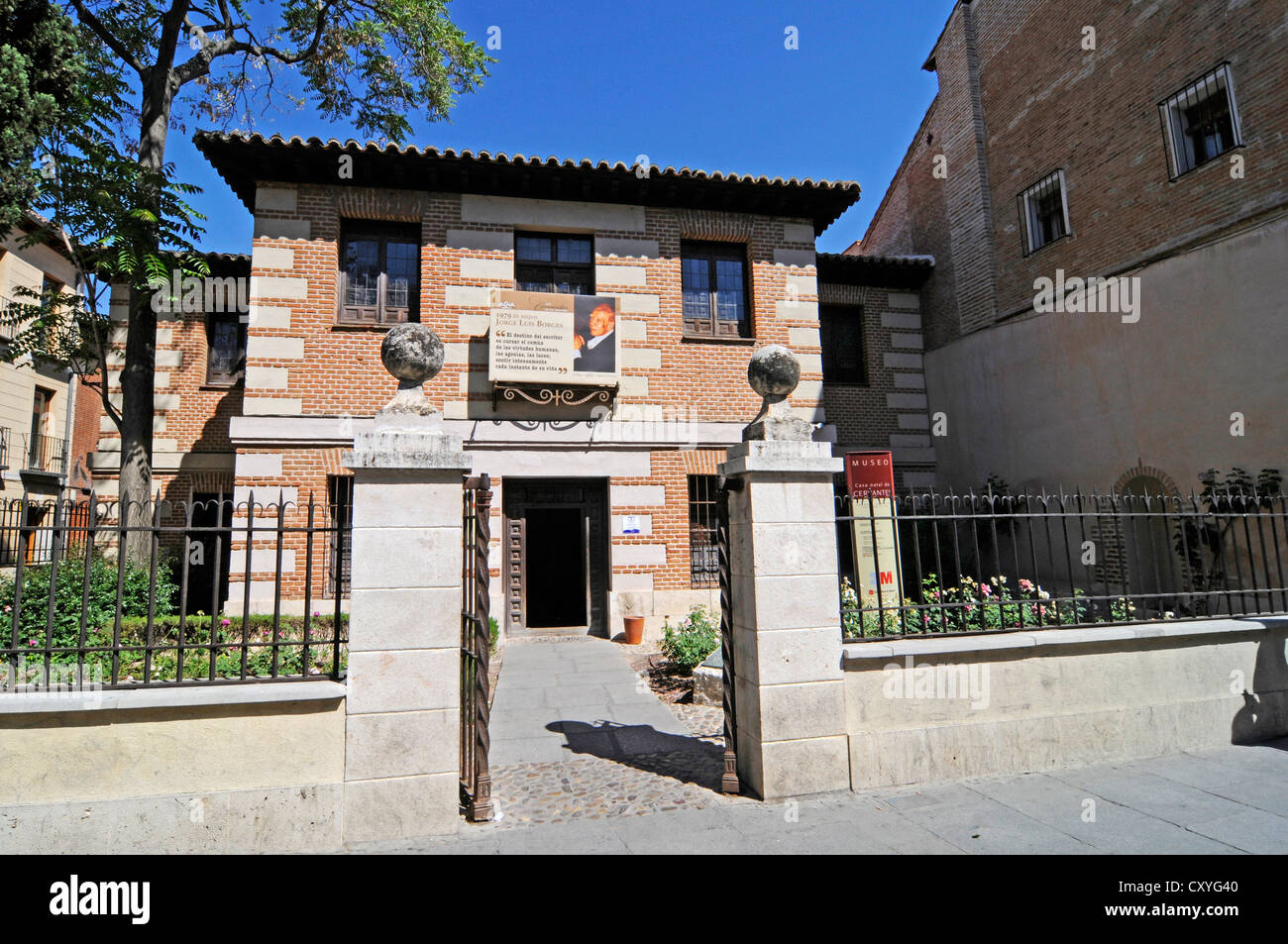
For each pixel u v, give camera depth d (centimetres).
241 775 357
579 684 753
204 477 1159
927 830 378
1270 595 542
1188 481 898
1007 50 1277
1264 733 524
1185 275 911
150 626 359
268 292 948
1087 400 1056
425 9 1277
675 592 1029
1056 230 1168
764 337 1101
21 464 1480
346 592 923
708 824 389
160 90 1005
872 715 441
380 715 372
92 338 1018
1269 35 844
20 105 799
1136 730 488
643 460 1039
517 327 986
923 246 1488
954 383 1341
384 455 377
